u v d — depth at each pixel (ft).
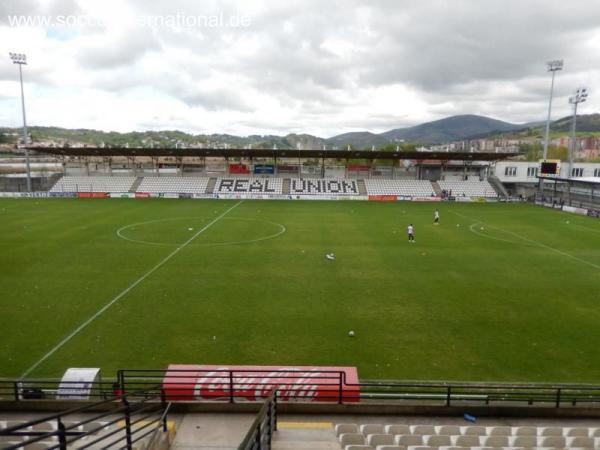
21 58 229.45
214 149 240.32
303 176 277.44
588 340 63.16
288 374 43.01
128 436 26.03
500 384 51.11
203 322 67.56
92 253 109.29
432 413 38.29
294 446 30.71
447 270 98.22
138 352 57.77
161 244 120.67
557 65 229.45
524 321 69.67
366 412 38.01
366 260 106.11
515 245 126.00
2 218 161.79
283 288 83.92
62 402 36.83
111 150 242.78
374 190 260.01
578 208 195.52
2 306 73.05
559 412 38.55
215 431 34.35
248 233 138.21
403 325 67.56
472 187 261.65
